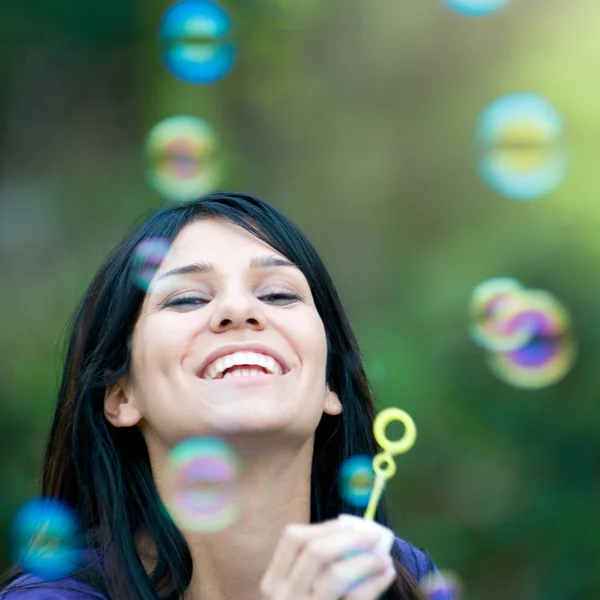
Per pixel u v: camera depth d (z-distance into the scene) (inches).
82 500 95.9
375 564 74.3
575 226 318.0
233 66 348.2
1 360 282.7
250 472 85.9
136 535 92.8
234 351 86.1
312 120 374.3
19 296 316.2
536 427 304.3
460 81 371.2
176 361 86.2
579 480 299.7
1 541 242.5
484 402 309.0
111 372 92.9
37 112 345.4
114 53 345.7
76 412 94.3
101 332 95.1
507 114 291.0
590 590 284.2
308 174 373.4
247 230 94.7
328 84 374.3
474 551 296.8
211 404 83.7
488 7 289.7
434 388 313.9
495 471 307.1
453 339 319.0
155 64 339.0
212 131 334.6
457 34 366.9
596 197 320.5
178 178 251.3
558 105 339.0
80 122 349.7
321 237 369.7
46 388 269.3
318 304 98.7
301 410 85.4
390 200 374.3
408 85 376.2
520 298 248.8
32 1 331.3
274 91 361.1
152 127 339.3
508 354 246.2
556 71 348.5
